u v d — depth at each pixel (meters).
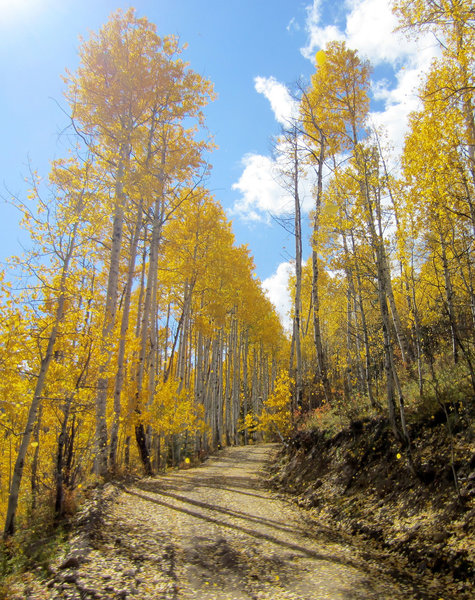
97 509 6.68
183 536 5.81
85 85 10.28
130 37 10.88
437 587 4.08
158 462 15.23
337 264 9.36
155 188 11.39
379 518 6.06
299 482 9.52
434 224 7.09
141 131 11.46
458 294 9.74
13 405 7.45
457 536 4.62
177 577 4.36
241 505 8.02
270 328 29.92
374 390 11.56
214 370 23.41
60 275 6.90
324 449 9.73
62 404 7.13
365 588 4.16
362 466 7.73
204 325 18.20
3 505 10.73
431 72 6.35
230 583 4.27
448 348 9.94
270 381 37.94
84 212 7.22
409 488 6.18
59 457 6.85
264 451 19.20
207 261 17.67
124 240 15.05
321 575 4.52
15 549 5.43
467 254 6.97
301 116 13.95
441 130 6.22
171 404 14.28
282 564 4.87
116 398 10.43
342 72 12.05
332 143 13.25
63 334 6.98
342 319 14.84
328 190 9.23
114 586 3.98
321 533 6.22
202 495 8.87
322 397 15.26
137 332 15.18
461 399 6.46
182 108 11.63
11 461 11.04
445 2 5.50
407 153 6.92
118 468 10.48
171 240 15.52
